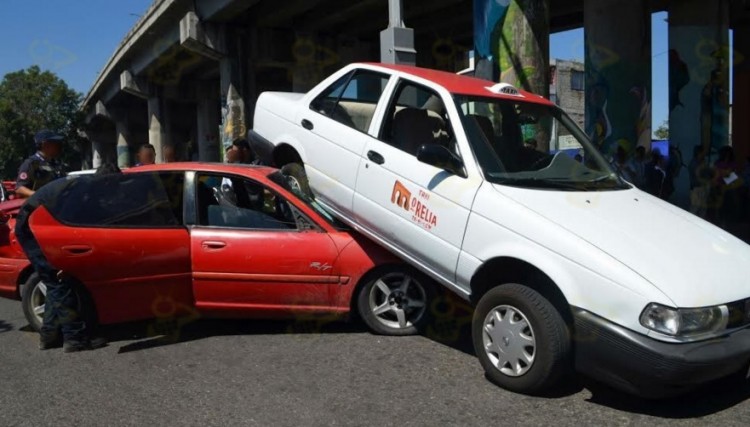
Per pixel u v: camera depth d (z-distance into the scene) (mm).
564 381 4441
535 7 9609
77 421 3939
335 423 3855
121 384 4547
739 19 17750
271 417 3951
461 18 18188
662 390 3635
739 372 4207
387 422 3857
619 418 3869
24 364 5016
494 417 3900
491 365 4348
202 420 3926
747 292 3879
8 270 5828
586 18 12469
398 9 7793
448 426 3791
